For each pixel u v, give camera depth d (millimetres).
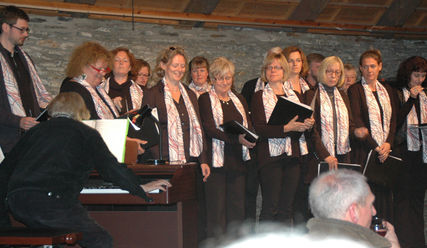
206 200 4246
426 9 8969
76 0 7504
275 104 4516
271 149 4383
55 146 2697
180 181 3264
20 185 2627
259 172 4457
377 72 4938
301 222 4711
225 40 8734
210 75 4477
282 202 4422
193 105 4203
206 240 4227
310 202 1792
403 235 4953
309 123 4305
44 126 2785
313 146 4559
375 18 9070
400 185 4820
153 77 4430
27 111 3988
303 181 4652
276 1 8383
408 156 4980
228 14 8484
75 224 2660
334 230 1644
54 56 7691
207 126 4281
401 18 9008
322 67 4777
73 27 7824
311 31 9031
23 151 2764
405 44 9570
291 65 4918
